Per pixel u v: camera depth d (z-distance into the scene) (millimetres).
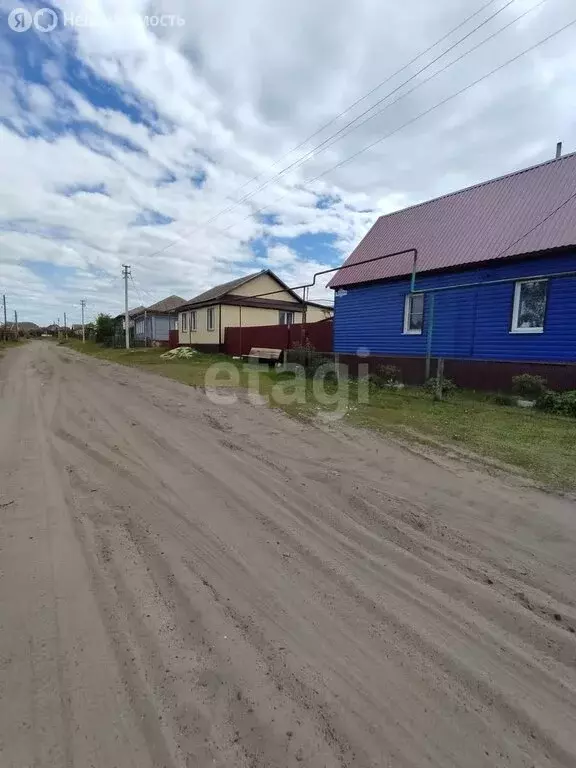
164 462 4559
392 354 12469
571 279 8516
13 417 6742
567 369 8000
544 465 4512
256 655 1896
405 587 2439
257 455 4844
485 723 1587
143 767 1388
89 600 2250
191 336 27062
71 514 3277
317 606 2256
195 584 2416
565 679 1810
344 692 1709
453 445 5270
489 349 10008
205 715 1590
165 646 1936
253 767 1394
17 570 2518
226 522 3203
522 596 2367
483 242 10234
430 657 1914
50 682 1721
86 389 9891
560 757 1459
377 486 3934
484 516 3336
